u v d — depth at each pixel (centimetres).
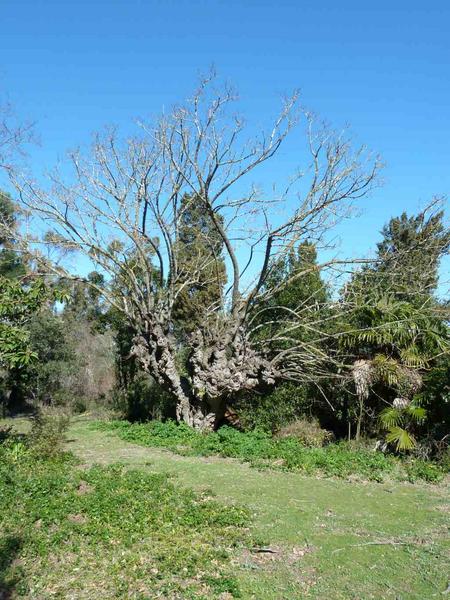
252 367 1638
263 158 1694
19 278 1655
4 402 2527
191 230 2083
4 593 564
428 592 577
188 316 2319
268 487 1009
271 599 557
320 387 1588
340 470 1144
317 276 1977
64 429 1473
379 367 1420
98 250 1802
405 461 1237
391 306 1567
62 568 623
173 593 564
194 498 898
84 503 821
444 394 1295
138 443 1515
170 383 1750
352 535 754
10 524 746
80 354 3012
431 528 794
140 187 1784
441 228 1942
